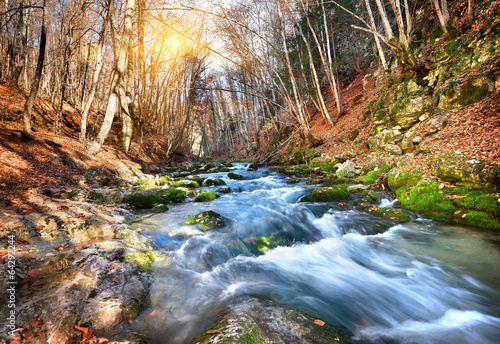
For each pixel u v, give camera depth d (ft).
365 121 44.34
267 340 6.97
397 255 14.52
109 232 16.75
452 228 17.07
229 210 23.54
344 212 22.00
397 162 27.55
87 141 39.81
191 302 10.05
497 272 12.10
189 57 70.03
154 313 9.25
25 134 28.48
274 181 42.11
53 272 10.68
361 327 8.79
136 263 12.26
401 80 36.68
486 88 24.80
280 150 66.90
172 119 88.58
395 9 30.94
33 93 28.22
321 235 18.17
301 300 10.30
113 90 40.52
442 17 32.76
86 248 13.05
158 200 26.22
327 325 8.31
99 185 29.53
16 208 16.48
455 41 30.09
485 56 25.71
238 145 153.69
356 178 32.73
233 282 11.89
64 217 16.07
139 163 49.34
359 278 12.37
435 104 30.50
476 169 17.83
